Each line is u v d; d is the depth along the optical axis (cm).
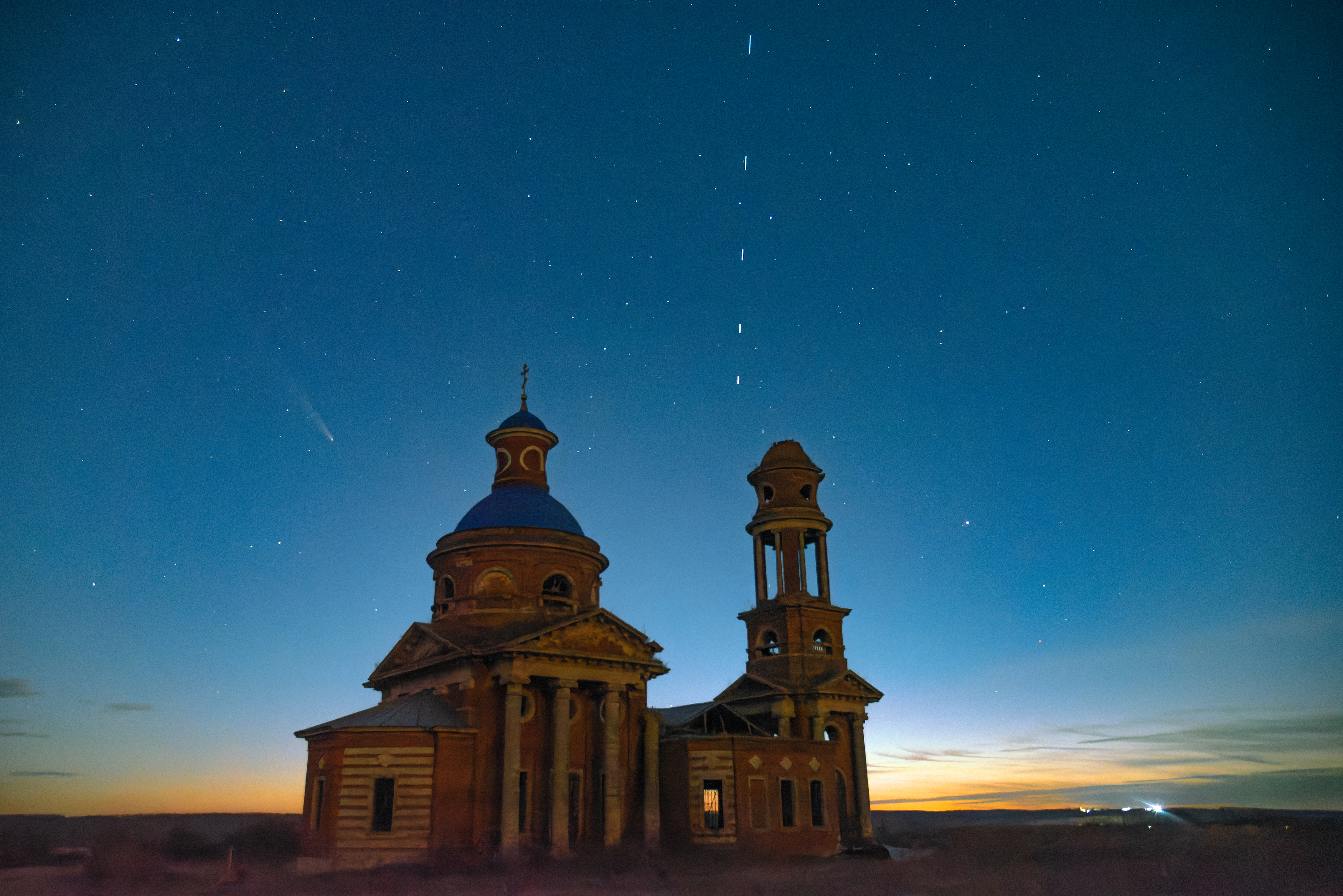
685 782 5319
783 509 6944
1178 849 4456
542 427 6188
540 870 4541
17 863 4734
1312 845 4319
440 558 5678
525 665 4906
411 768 4603
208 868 4522
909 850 6612
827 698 6397
